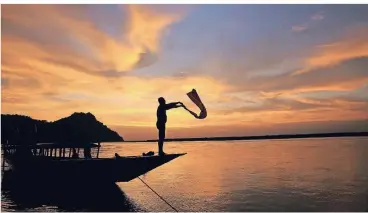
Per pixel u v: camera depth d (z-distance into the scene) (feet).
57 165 40.88
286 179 64.39
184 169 93.81
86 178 41.93
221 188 56.59
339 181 60.08
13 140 58.90
